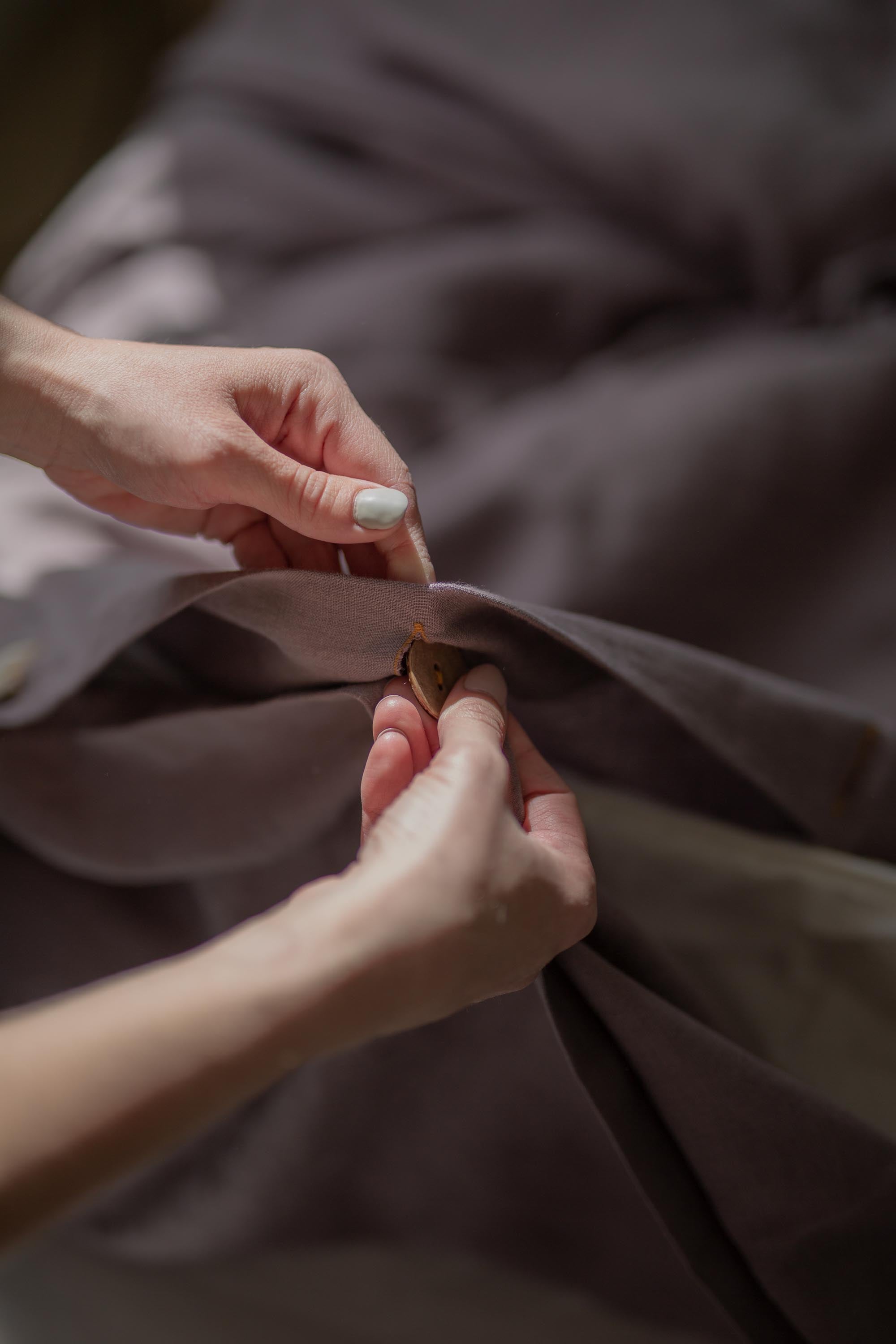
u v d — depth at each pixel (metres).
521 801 0.50
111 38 1.76
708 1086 0.51
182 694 0.61
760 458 0.73
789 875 0.57
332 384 0.53
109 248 0.92
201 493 0.53
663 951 0.54
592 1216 0.67
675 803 0.60
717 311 0.84
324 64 0.98
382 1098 0.65
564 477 0.73
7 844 0.68
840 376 0.74
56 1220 0.42
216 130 0.97
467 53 0.91
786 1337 0.55
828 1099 0.52
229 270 0.89
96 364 0.53
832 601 0.72
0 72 1.72
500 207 0.90
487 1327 0.71
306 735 0.57
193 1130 0.43
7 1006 0.71
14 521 0.72
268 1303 0.73
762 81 0.80
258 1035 0.43
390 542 0.52
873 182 0.77
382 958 0.44
